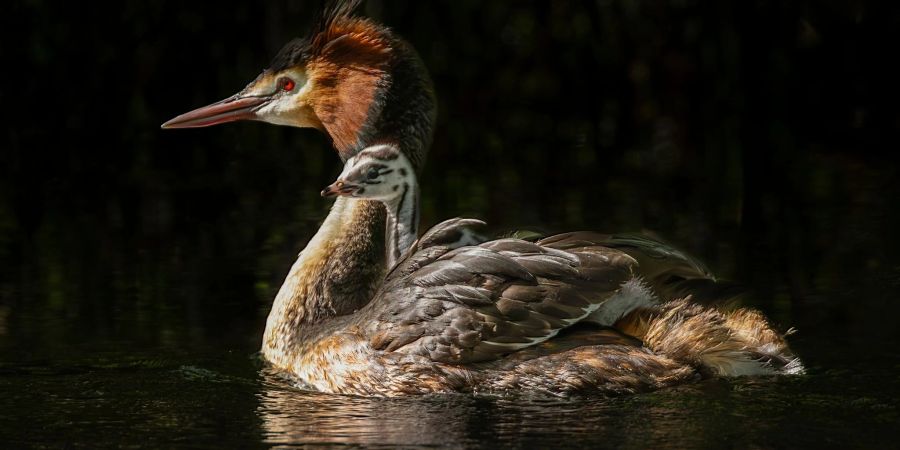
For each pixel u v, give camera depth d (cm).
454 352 1009
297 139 2139
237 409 984
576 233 1102
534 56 2239
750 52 2119
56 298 1338
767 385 1001
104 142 2097
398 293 1053
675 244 1519
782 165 1958
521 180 1888
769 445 856
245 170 1969
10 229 1641
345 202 1188
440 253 1068
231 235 1606
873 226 1589
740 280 1363
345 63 1236
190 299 1338
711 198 1772
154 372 1093
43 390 1034
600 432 891
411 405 980
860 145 2056
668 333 1017
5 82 2062
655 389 990
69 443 896
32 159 2006
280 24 2166
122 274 1434
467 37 2227
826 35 2147
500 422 921
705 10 2123
